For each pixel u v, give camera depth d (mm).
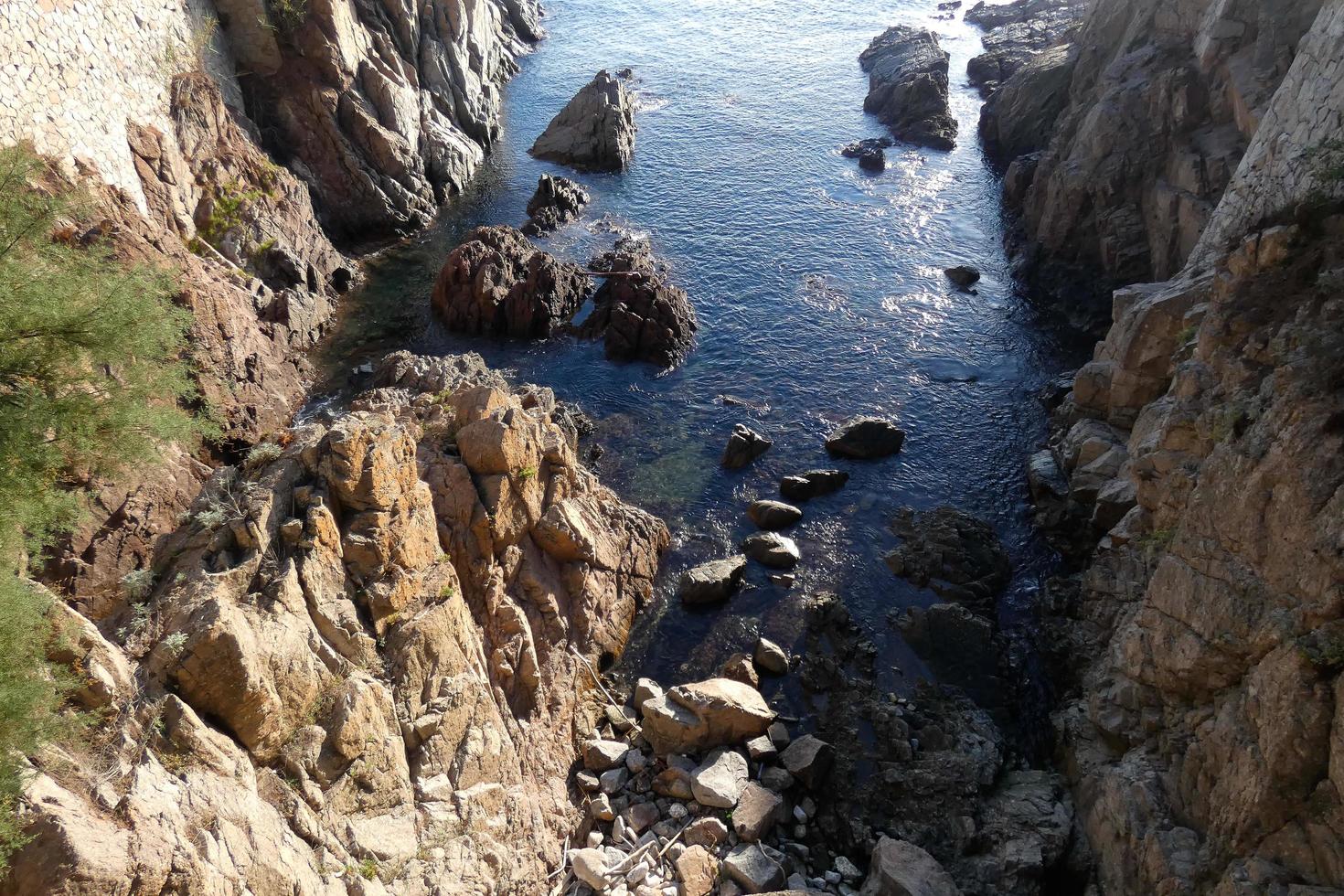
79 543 26984
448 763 21047
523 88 77125
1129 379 32969
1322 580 16844
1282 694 16891
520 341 45469
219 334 37500
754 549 32938
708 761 24844
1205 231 35438
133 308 21281
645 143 67000
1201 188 41500
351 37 54906
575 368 43469
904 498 35594
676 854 22547
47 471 20094
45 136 35844
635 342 43844
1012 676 28547
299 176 52156
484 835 20438
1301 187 28328
